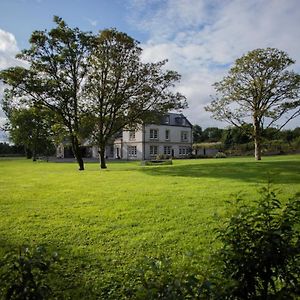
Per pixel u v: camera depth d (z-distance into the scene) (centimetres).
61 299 331
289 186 1270
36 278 246
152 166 3105
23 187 1512
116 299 412
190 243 646
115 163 4303
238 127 3350
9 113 5906
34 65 2678
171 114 6762
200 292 221
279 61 3053
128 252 609
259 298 259
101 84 2766
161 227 763
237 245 265
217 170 2156
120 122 2856
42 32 2636
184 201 1048
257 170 2020
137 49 2744
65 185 1562
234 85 3266
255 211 282
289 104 3105
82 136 2780
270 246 255
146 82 2734
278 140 5484
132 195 1198
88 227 779
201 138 9400
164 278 229
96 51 2739
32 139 5781
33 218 874
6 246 649
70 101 2761
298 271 262
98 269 528
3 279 235
